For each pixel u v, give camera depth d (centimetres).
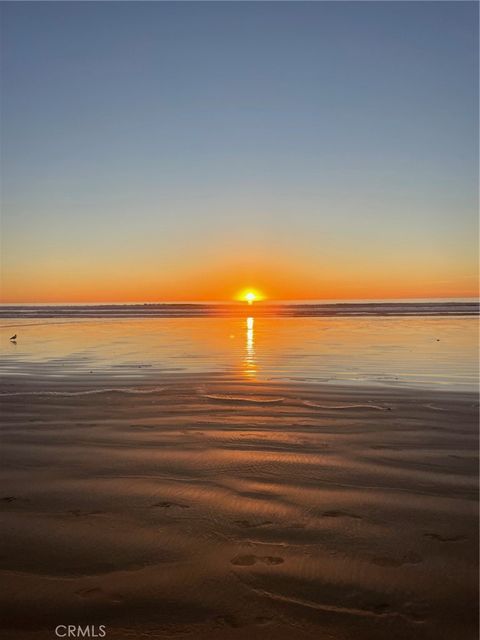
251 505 445
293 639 281
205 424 720
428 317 3788
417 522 411
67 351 1661
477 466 540
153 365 1308
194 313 4934
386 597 314
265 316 4184
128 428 702
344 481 499
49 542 384
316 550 368
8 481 509
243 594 318
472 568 345
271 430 685
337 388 981
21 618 300
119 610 306
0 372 1217
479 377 1097
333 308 6203
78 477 517
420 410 795
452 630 287
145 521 416
